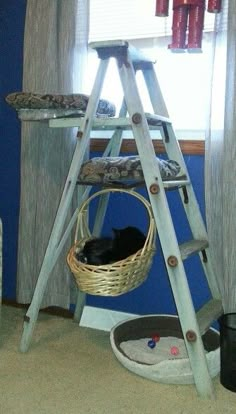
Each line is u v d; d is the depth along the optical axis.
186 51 1.87
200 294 2.05
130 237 1.81
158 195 1.59
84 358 1.87
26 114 1.80
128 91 1.59
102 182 1.74
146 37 2.14
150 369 1.66
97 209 2.10
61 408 1.51
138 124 1.59
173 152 1.91
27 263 2.25
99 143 2.21
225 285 1.83
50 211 2.19
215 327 2.07
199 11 1.78
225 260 1.81
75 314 2.25
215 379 1.71
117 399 1.57
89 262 1.74
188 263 2.06
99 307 2.26
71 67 2.09
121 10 2.17
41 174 2.18
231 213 1.77
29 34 2.15
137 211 2.17
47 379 1.69
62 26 2.09
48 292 2.23
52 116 1.76
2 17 2.39
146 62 1.85
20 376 1.71
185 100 2.09
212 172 1.86
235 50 1.73
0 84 2.43
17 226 2.47
